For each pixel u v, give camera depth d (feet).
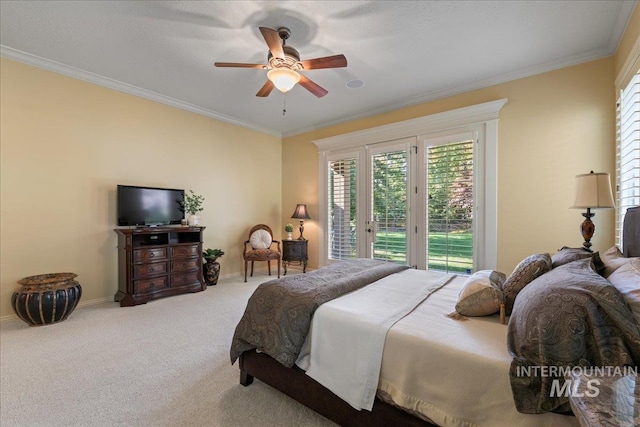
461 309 5.10
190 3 7.32
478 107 11.53
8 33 8.60
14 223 9.82
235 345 6.07
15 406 5.42
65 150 10.85
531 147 10.60
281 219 19.65
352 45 9.17
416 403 4.00
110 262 12.01
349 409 4.68
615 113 9.11
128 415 5.25
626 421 2.05
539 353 3.26
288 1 7.24
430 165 12.93
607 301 3.18
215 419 5.20
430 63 10.29
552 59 9.98
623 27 8.07
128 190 11.97
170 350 7.73
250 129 17.71
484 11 7.59
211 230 15.72
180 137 14.35
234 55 9.80
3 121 9.61
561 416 3.10
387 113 14.55
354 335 4.73
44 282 9.41
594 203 6.97
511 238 10.98
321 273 7.63
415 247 13.44
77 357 7.29
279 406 5.57
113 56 9.89
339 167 16.37
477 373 3.63
